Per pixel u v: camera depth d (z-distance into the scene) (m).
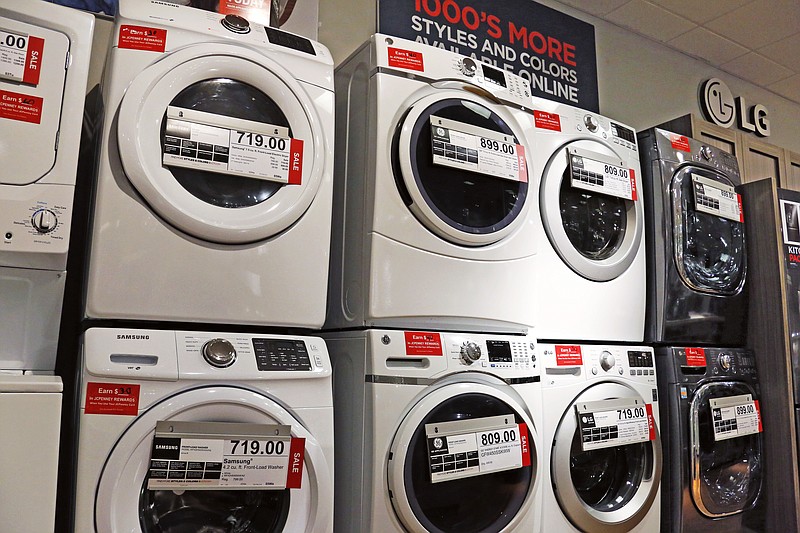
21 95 1.43
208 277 1.55
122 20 1.55
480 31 3.10
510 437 1.85
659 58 3.96
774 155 3.89
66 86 1.49
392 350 1.72
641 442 2.29
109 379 1.37
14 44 1.43
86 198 1.92
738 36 3.87
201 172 1.58
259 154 1.62
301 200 1.65
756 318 2.84
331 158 1.75
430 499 1.71
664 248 2.53
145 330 1.46
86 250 1.63
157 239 1.50
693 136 3.35
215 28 1.66
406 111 1.85
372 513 1.62
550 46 3.37
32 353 1.48
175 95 1.56
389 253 1.76
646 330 2.56
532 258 2.04
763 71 4.35
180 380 1.43
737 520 2.60
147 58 1.54
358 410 1.72
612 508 2.22
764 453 2.74
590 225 2.44
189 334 1.50
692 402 2.46
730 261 2.75
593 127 2.47
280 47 1.73
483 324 1.93
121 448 1.34
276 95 1.68
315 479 1.52
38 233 1.41
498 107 2.04
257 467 1.46
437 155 1.82
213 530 1.46
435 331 1.85
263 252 1.62
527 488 1.89
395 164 1.81
